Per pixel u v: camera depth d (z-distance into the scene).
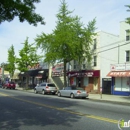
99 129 8.20
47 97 24.50
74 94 24.45
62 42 28.52
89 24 32.19
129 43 28.86
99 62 31.81
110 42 32.56
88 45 31.69
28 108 14.22
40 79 47.66
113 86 29.84
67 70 37.91
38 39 30.67
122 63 28.45
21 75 52.19
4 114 11.75
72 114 11.78
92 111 13.12
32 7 10.36
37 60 45.16
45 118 10.54
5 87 46.88
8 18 9.91
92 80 33.00
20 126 8.77
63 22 30.14
